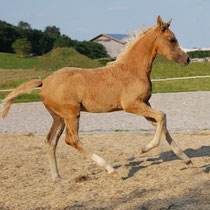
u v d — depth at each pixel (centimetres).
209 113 1323
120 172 553
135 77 526
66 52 5978
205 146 736
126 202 414
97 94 517
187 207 379
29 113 1537
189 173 518
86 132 1018
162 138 866
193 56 5259
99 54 7906
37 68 5203
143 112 520
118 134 955
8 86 2805
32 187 510
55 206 420
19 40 6519
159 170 552
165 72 3180
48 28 13388
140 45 542
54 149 539
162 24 534
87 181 521
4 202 446
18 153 748
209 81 2497
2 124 1272
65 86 512
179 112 1380
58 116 539
